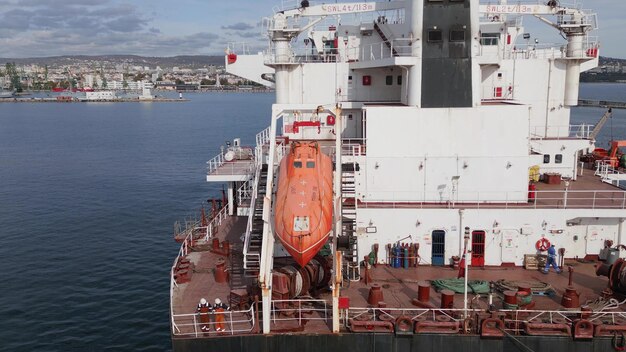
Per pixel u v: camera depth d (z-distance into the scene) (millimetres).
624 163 38625
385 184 27406
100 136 131750
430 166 27062
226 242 27422
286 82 34031
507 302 20656
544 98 35375
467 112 26469
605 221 25922
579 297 22266
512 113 26250
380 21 36312
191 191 67250
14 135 134125
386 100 33500
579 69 35344
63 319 32969
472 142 26719
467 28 26047
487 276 24797
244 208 30422
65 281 38656
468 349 19312
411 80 27000
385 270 25688
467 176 26984
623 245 25234
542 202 27125
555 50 37500
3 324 32219
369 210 26000
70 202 61406
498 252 26000
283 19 32875
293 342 19422
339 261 19422
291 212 19766
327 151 29609
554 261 25000
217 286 23703
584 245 26203
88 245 46500
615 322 19875
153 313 33812
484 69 34906
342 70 33438
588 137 36656
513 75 35219
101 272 40438
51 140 123688
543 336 19031
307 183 20781
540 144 33688
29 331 31469
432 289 23422
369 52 36562
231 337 19281
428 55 26422
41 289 37250
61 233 49844
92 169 83500
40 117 193875
